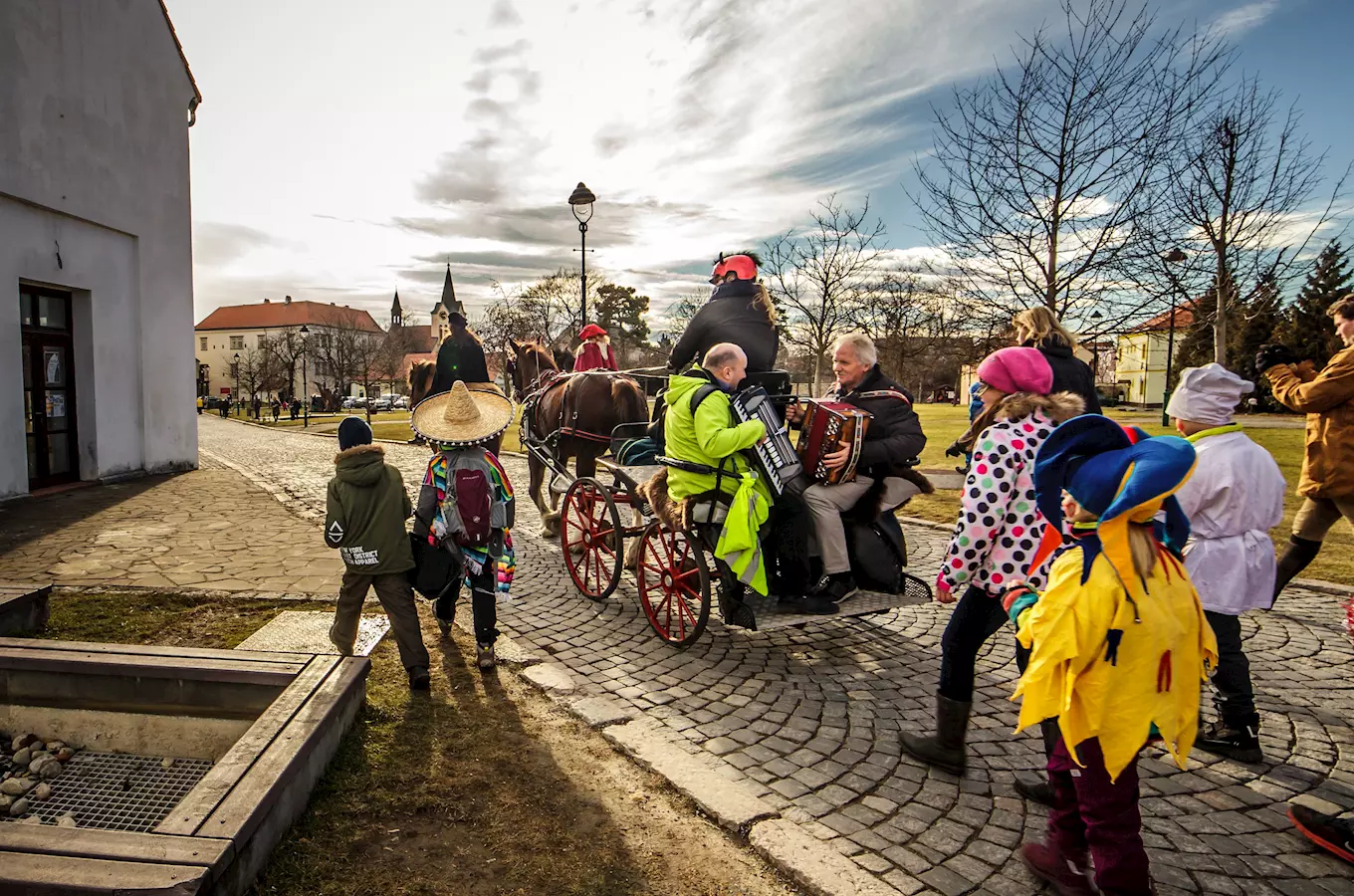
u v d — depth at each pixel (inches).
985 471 108.8
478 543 157.2
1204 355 1412.4
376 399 2662.4
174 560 251.6
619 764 127.2
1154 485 77.1
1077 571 83.4
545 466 297.4
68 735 132.1
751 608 166.7
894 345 748.0
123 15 418.0
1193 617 83.4
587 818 110.7
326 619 193.6
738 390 171.3
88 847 79.4
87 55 390.9
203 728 130.2
